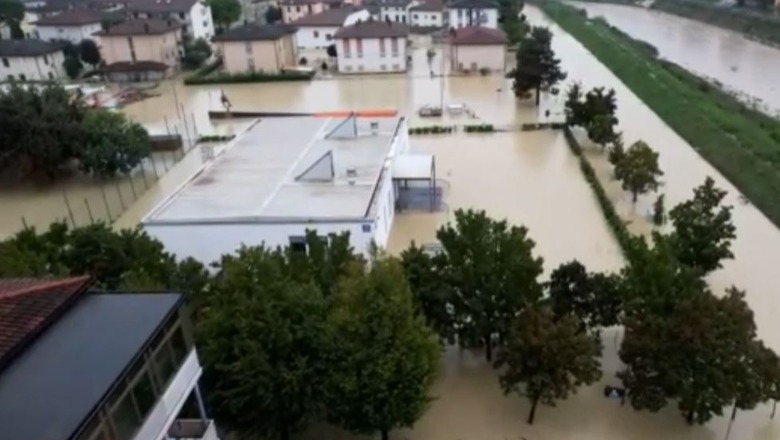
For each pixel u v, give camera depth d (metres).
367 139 37.59
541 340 18.55
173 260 22.98
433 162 36.94
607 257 29.47
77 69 77.62
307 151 35.97
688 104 51.44
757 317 24.44
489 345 22.66
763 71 67.31
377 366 17.25
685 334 17.91
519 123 50.59
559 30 92.50
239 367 17.08
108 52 76.56
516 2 91.44
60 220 36.53
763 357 18.11
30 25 96.69
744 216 33.00
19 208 39.88
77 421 10.40
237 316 17.70
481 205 35.84
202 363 17.75
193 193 31.16
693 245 24.95
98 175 43.47
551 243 31.05
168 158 47.12
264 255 20.19
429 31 90.81
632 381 19.00
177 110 62.03
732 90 59.94
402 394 17.61
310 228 27.70
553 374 18.78
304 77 71.38
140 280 20.50
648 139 45.72
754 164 37.97
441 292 21.41
